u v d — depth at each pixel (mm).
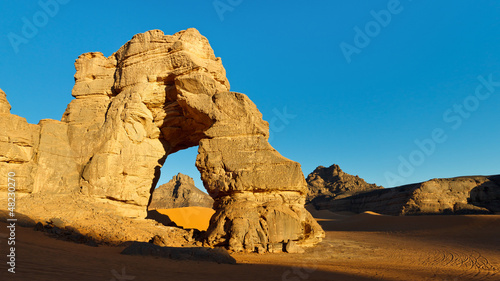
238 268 12719
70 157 25641
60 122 26922
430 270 14820
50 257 10391
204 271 11305
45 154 24375
